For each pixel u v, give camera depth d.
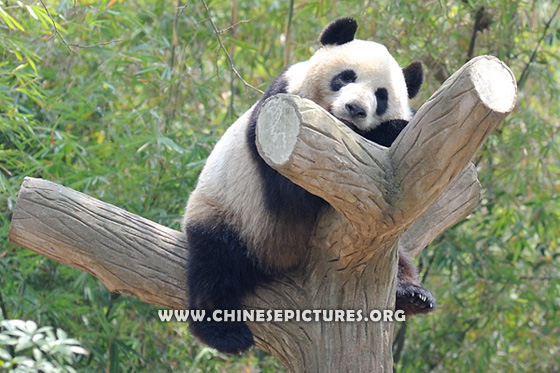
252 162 7.60
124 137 11.63
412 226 8.70
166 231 7.88
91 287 11.16
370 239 6.40
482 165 13.62
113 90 12.32
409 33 12.64
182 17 13.14
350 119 7.46
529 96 13.15
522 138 12.30
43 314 11.48
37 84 11.88
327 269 7.26
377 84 7.74
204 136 11.83
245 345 7.48
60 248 7.33
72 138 11.41
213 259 7.67
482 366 12.95
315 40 13.48
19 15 11.78
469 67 5.38
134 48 12.23
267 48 15.36
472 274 13.12
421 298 7.77
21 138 11.64
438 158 5.66
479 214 14.01
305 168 5.54
